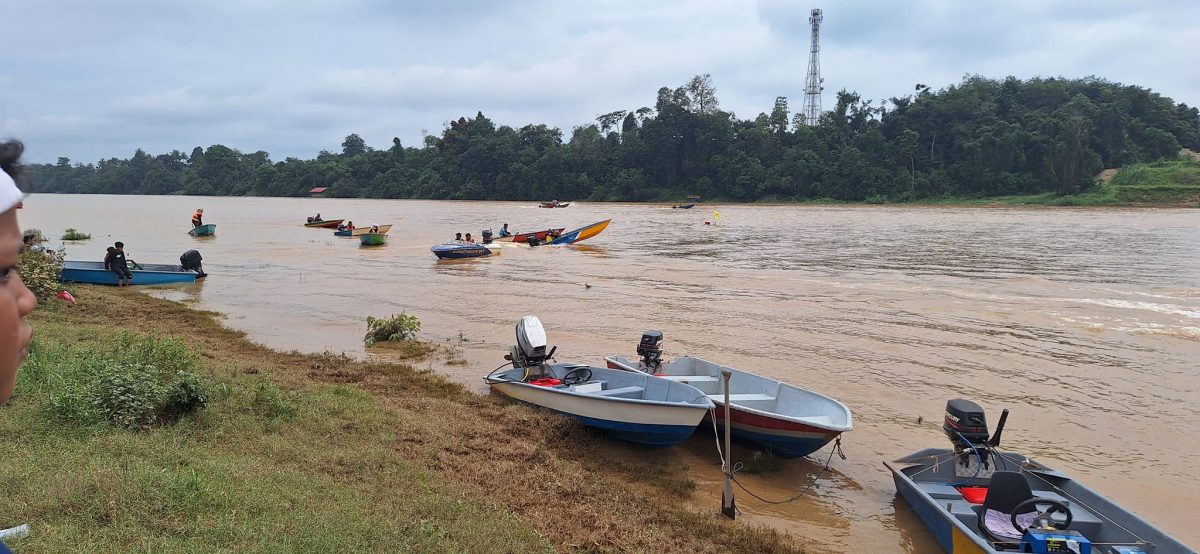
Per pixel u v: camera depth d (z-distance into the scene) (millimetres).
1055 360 15047
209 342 15539
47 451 6742
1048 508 7336
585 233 40750
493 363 14898
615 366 13234
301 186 147375
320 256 35562
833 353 15719
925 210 83375
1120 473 9695
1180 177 87000
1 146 1356
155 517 5492
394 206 102375
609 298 22906
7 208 1307
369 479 7508
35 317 15734
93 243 42312
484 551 6082
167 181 171750
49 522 5156
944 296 22781
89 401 8141
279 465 7531
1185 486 9305
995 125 99438
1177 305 20781
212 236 46938
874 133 104938
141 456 7051
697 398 10664
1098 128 101562
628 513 8055
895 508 8969
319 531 5695
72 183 191625
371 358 15188
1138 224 54719
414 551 5770
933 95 112250
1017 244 39469
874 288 24500
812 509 8914
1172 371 14211
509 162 122188
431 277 27938
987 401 12547
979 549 7008
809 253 36125
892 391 13094
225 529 5430
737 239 45031
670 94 112875
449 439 9508
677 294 23625
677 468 10102
